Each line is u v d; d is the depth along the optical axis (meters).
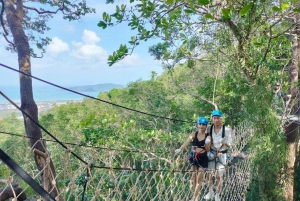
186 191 4.35
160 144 8.18
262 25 5.54
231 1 4.68
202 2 3.10
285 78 8.97
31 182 1.44
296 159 10.45
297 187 10.30
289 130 8.59
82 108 21.34
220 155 4.87
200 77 16.11
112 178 2.59
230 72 7.64
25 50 6.90
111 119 8.29
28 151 2.21
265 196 7.07
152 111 15.39
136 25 4.42
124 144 7.46
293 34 6.85
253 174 7.20
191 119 10.81
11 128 18.81
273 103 7.00
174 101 14.56
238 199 6.64
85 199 4.94
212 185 4.78
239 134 8.11
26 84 6.58
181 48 6.99
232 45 6.30
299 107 8.38
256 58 6.29
